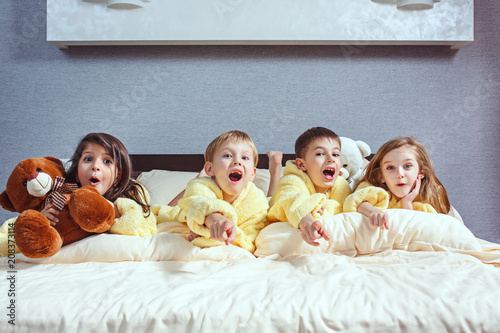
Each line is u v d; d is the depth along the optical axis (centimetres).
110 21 223
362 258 102
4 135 233
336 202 128
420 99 235
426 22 226
